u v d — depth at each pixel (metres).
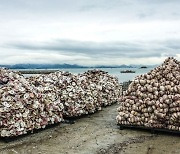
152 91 10.27
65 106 12.06
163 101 9.84
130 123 10.48
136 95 10.57
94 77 16.03
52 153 8.26
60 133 10.20
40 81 12.43
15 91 9.82
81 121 12.04
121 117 10.62
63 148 8.68
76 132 10.34
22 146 8.82
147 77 10.72
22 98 9.85
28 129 9.75
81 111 12.34
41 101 10.54
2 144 8.98
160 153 8.21
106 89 15.73
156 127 10.05
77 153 8.28
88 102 12.84
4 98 9.48
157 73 10.73
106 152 8.37
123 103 10.79
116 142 9.24
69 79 12.72
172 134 10.03
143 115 10.29
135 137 9.73
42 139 9.50
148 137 9.73
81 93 12.55
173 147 8.70
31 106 10.00
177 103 9.60
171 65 10.88
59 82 12.46
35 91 10.66
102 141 9.34
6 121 9.15
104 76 16.95
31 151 8.41
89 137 9.77
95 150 8.53
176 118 9.56
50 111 10.82
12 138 9.27
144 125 10.23
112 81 17.33
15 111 9.46
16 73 11.56
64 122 11.73
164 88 10.10
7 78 10.77
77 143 9.15
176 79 10.30
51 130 10.57
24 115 9.64
